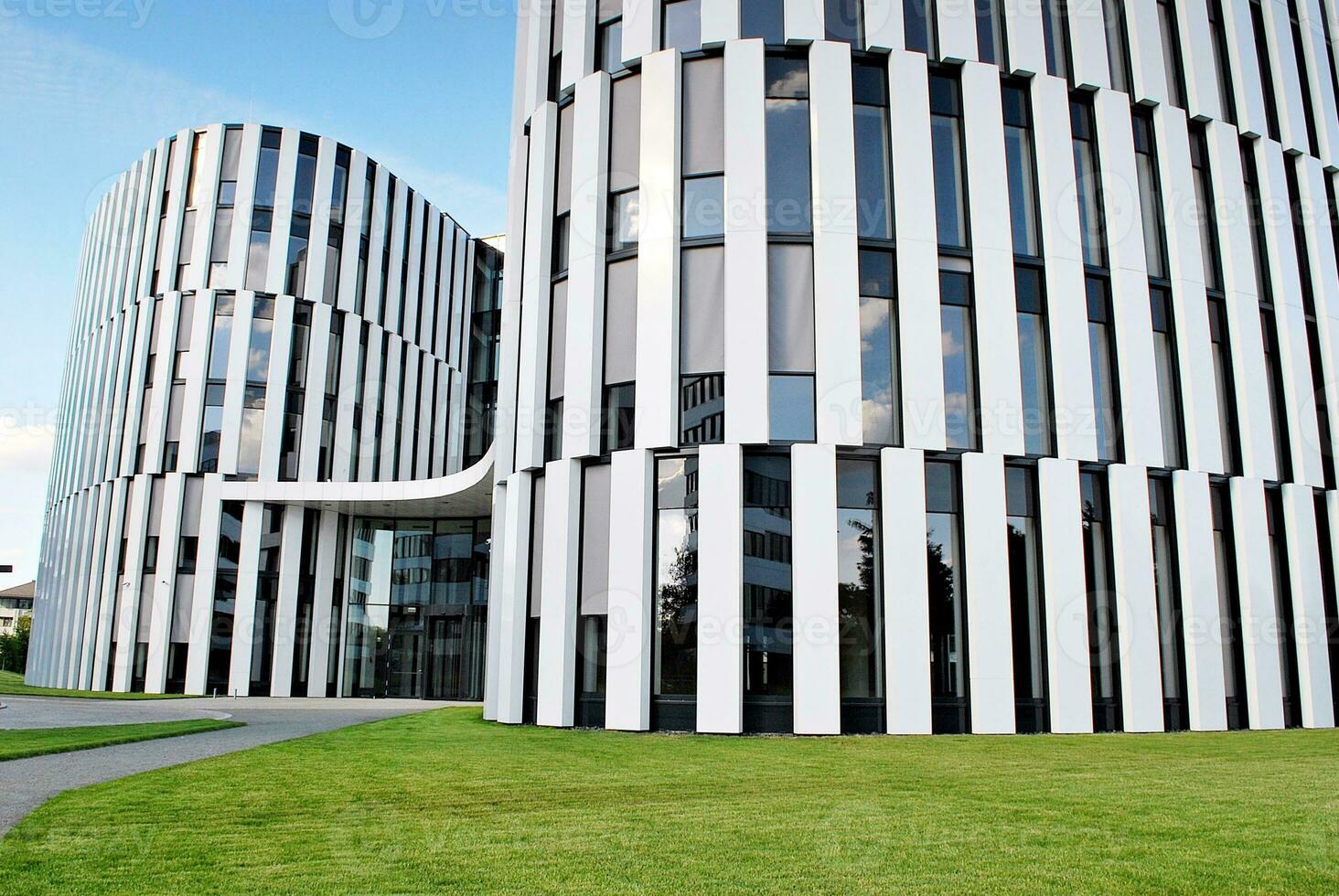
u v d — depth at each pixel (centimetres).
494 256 4484
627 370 1731
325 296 4047
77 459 4453
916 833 713
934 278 1700
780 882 572
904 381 1653
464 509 3569
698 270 1705
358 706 2862
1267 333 1980
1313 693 1830
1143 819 765
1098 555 1722
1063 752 1290
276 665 3553
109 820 758
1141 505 1744
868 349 1672
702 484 1617
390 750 1309
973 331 1717
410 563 3734
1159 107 1936
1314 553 1902
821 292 1658
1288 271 2012
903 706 1559
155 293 4034
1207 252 1952
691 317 1694
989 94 1797
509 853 648
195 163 4078
